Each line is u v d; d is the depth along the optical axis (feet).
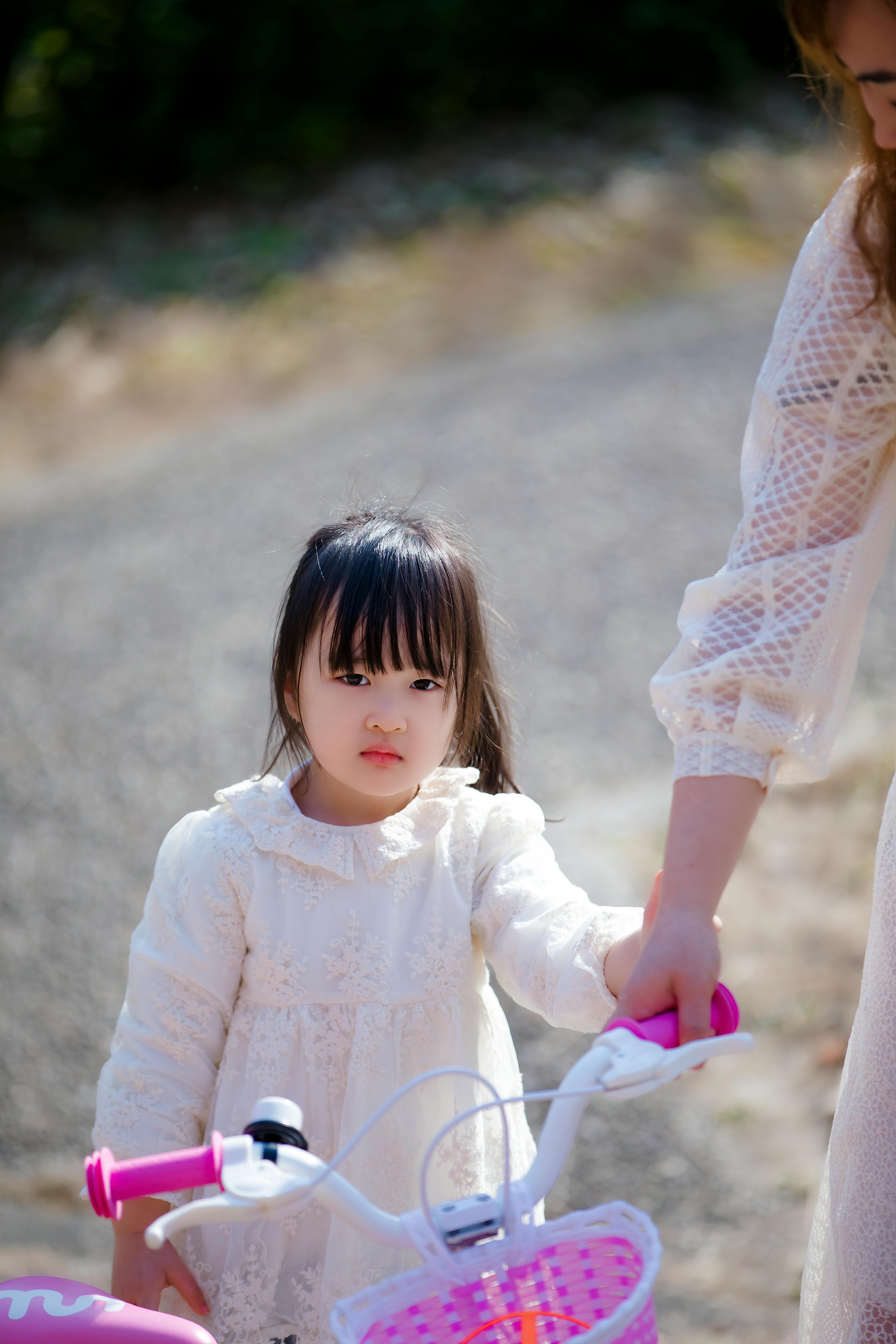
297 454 32.45
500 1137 7.45
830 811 16.88
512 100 49.83
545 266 41.86
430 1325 5.46
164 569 27.71
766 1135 12.52
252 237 45.68
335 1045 7.18
